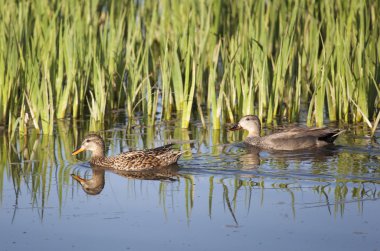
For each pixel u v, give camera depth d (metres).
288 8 21.84
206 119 20.08
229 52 21.31
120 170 15.54
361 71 18.70
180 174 14.95
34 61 18.34
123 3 24.52
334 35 19.58
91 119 19.16
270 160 15.85
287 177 14.40
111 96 20.70
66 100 20.03
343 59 18.89
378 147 16.62
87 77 20.19
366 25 18.88
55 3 23.19
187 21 20.62
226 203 13.00
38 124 18.64
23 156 16.38
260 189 13.69
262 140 17.22
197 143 17.52
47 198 13.51
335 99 19.34
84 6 22.95
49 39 19.91
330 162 15.44
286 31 19.48
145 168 15.52
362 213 12.27
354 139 17.44
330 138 17.08
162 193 13.68
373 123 18.89
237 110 20.02
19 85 19.64
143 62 21.33
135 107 20.56
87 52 20.80
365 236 11.35
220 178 14.54
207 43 21.81
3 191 13.89
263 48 19.56
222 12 22.72
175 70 20.17
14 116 18.34
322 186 13.73
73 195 13.68
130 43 22.19
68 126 19.25
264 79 19.53
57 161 16.05
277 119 19.92
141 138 18.00
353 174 14.41
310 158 15.91
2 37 19.19
